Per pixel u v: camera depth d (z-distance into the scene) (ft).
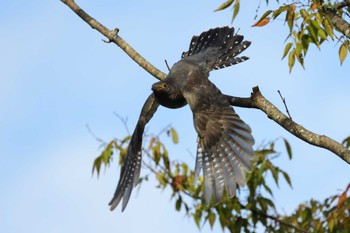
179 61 40.06
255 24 38.65
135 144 40.22
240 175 32.24
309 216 55.72
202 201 55.47
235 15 39.63
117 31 44.01
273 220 56.65
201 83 36.91
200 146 34.01
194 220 56.03
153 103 39.78
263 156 55.52
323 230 53.52
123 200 39.47
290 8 38.29
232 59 40.83
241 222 56.49
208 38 42.24
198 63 39.88
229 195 31.96
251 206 56.18
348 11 40.27
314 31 37.88
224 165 32.89
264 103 37.17
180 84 37.29
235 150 32.94
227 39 41.55
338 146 34.55
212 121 34.32
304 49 38.37
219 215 55.62
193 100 35.86
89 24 44.50
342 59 38.93
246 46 41.09
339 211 52.80
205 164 33.40
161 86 37.04
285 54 38.63
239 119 33.78
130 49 43.19
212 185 32.68
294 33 38.42
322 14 38.42
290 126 35.88
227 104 35.06
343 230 52.85
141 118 39.99
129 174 39.99
